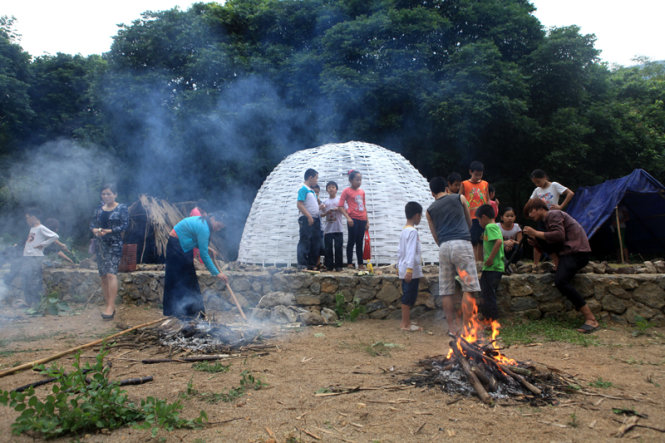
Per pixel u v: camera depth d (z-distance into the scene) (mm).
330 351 4812
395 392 3492
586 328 5742
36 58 25906
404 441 2689
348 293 6910
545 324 6137
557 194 7852
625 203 12227
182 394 3389
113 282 6695
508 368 3631
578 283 6348
